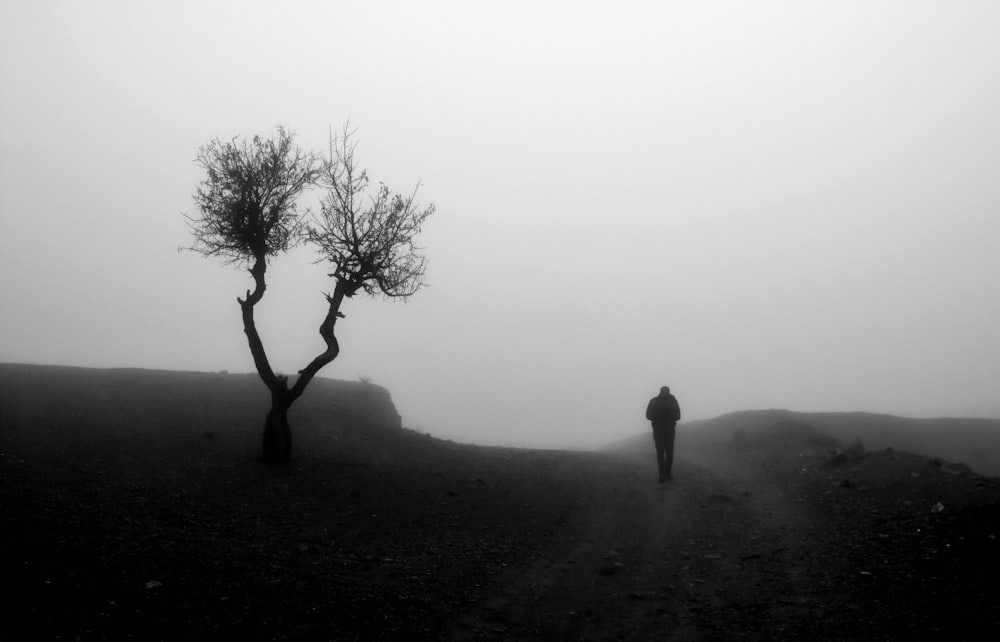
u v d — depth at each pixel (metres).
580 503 17.94
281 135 18.94
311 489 16.88
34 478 14.84
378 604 9.96
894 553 11.88
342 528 14.30
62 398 22.28
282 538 13.16
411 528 14.77
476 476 20.28
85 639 8.06
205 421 22.09
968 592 9.63
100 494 14.41
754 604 10.34
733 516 16.33
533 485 19.78
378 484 17.97
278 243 19.30
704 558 12.93
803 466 22.08
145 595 9.47
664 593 11.02
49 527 11.80
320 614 9.43
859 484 17.88
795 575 11.52
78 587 9.44
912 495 15.78
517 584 11.37
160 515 13.62
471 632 9.27
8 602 8.72
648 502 18.05
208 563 11.05
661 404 21.33
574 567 12.41
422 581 11.19
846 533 13.77
